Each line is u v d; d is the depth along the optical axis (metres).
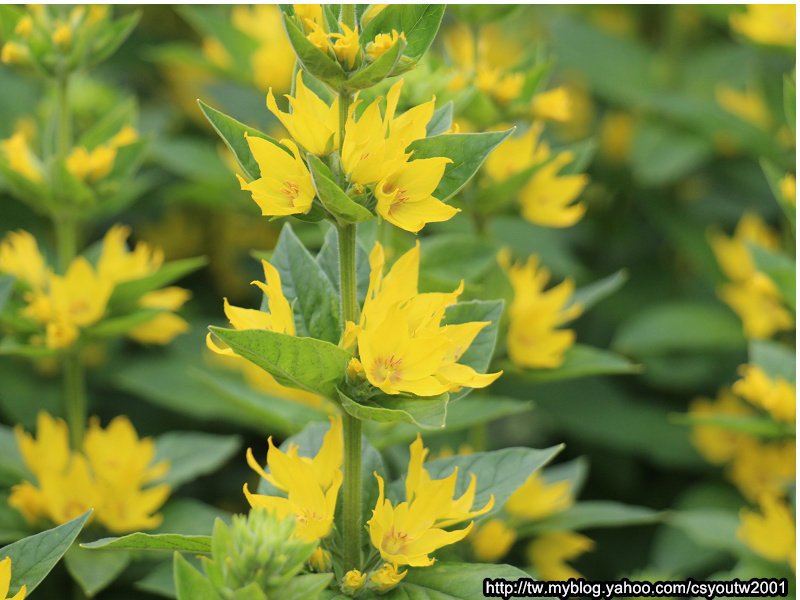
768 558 0.93
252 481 1.14
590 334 1.23
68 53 0.89
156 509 0.91
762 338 1.10
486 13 0.90
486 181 0.91
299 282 0.75
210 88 1.23
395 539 0.74
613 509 0.92
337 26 0.72
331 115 0.72
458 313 0.76
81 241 1.21
